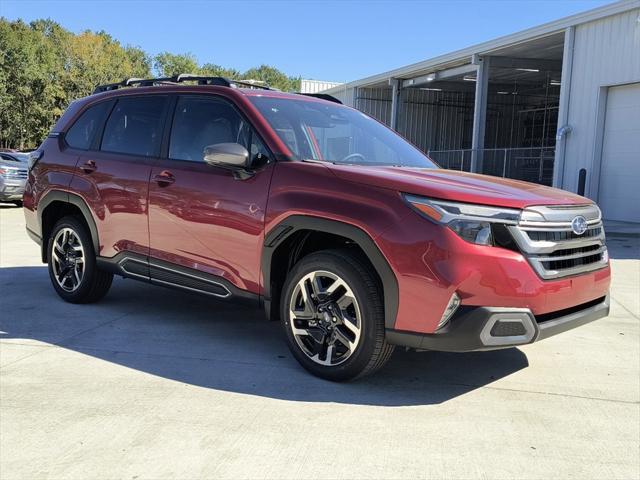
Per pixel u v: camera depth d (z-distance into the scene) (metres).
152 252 4.55
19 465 2.61
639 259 9.67
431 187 3.27
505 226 3.20
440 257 3.13
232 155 3.82
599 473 2.66
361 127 4.73
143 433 2.93
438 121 31.12
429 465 2.68
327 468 2.62
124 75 54.09
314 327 3.70
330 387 3.59
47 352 4.12
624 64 15.02
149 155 4.66
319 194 3.57
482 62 21.23
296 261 3.93
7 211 15.96
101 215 4.93
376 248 3.30
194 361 4.00
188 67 81.25
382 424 3.09
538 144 30.30
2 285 6.30
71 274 5.42
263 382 3.63
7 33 41.62
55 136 5.61
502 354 4.38
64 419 3.07
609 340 4.82
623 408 3.40
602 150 15.96
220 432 2.95
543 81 26.62
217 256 4.11
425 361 4.16
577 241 3.49
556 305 3.33
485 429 3.08
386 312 3.32
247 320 5.08
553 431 3.08
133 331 4.67
